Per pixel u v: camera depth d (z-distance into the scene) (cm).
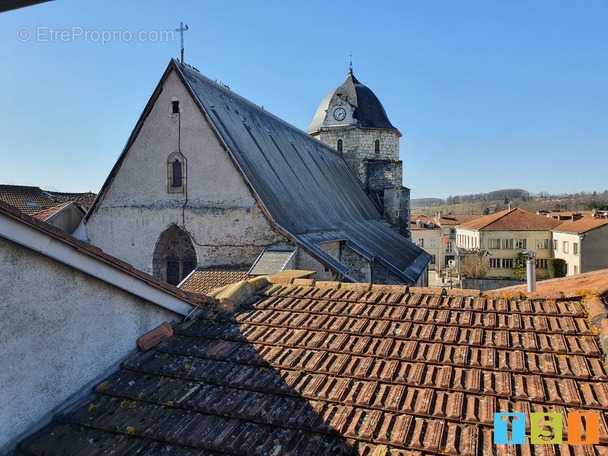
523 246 5500
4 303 441
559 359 495
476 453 385
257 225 1677
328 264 1590
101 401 507
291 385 493
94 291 531
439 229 7612
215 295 720
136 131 1820
